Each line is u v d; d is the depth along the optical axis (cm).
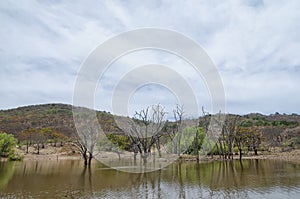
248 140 5438
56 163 3656
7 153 4472
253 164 3272
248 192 1416
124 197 1309
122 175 2178
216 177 2025
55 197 1312
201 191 1455
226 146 4647
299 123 8269
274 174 2184
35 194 1382
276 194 1357
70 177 2064
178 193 1401
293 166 2917
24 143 6144
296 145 6103
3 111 9294
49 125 6750
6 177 2089
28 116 8100
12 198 1292
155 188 1555
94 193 1412
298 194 1352
